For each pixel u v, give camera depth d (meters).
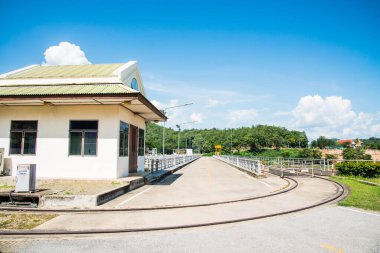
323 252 5.14
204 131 178.25
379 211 8.77
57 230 6.64
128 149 16.78
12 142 15.16
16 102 14.14
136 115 18.95
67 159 14.68
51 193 10.26
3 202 10.07
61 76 16.70
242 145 130.38
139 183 15.27
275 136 130.50
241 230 6.68
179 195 12.18
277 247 5.41
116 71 16.52
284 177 20.52
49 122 15.02
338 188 14.16
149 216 8.20
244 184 16.42
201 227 7.05
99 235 6.38
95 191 10.85
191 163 48.59
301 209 9.06
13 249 5.42
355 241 5.76
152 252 5.21
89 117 14.85
